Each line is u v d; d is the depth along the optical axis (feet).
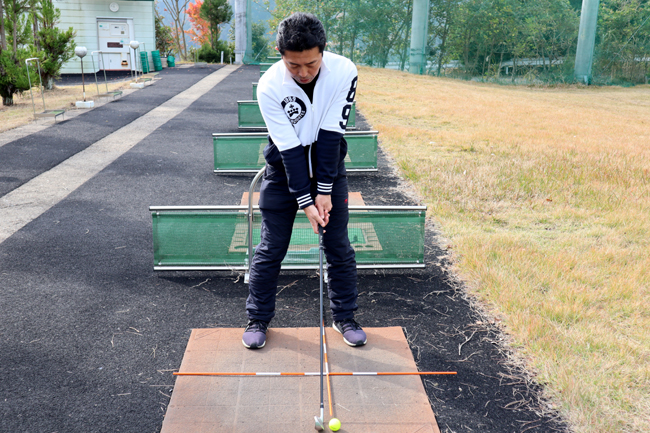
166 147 26.50
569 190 19.26
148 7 73.87
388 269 12.73
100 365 8.83
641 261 12.80
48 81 49.65
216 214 12.28
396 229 12.57
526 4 87.92
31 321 10.16
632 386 8.23
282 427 7.30
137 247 13.99
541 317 10.10
